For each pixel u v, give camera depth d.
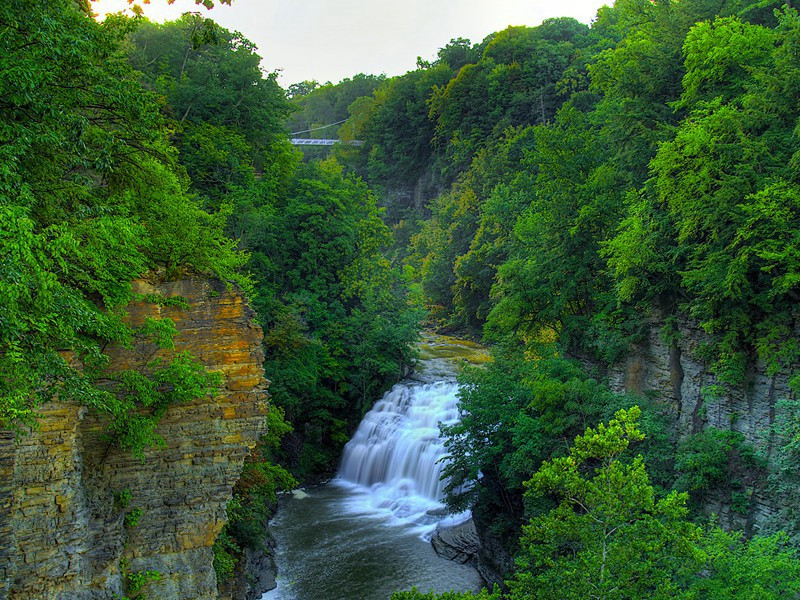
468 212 84.06
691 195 27.06
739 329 26.19
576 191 38.25
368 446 47.12
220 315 17.48
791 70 25.11
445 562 32.91
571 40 111.19
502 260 70.56
